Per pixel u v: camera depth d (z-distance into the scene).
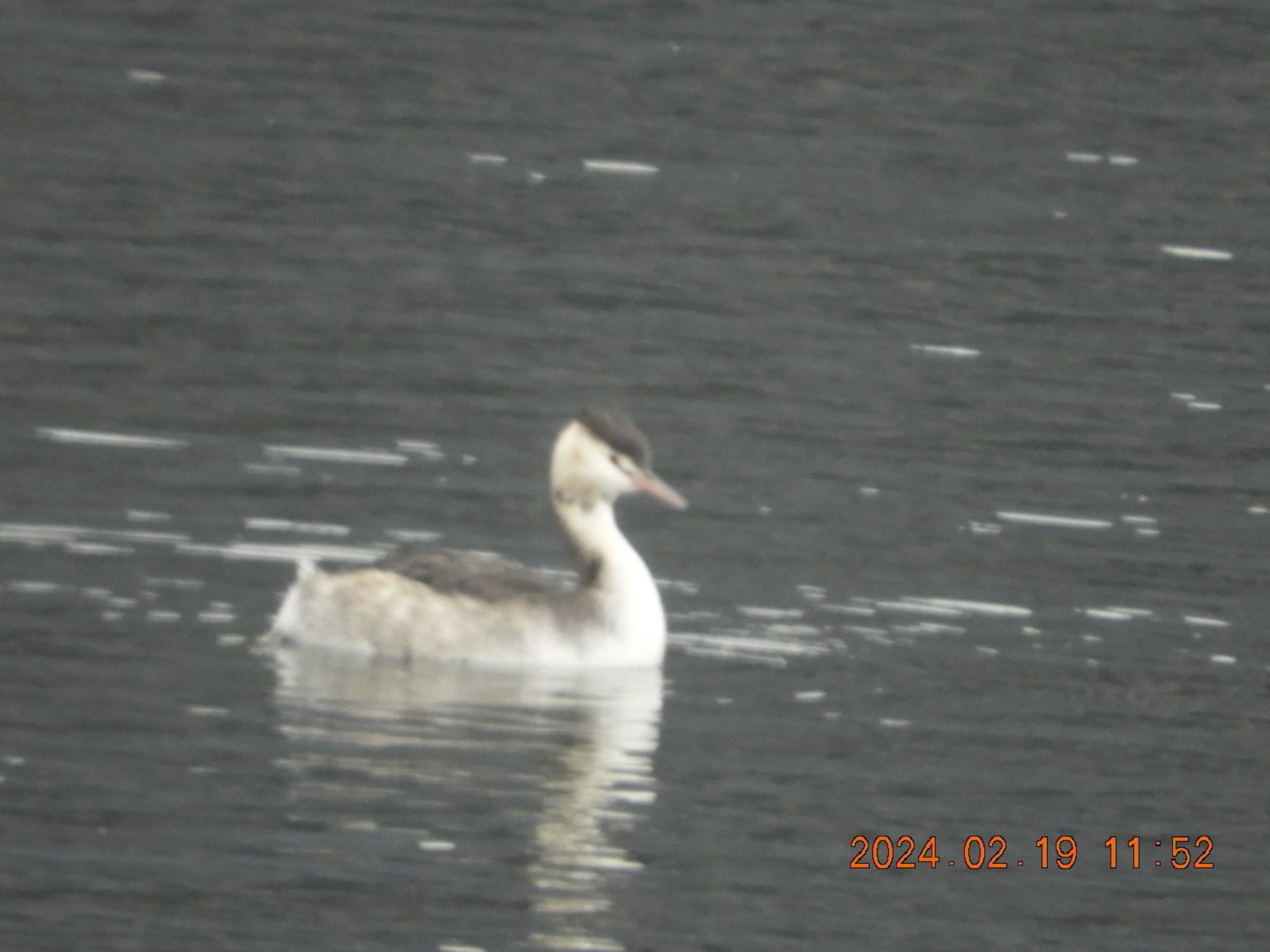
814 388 22.02
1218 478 20.08
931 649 16.33
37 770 13.47
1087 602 17.28
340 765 13.86
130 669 15.09
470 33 32.56
